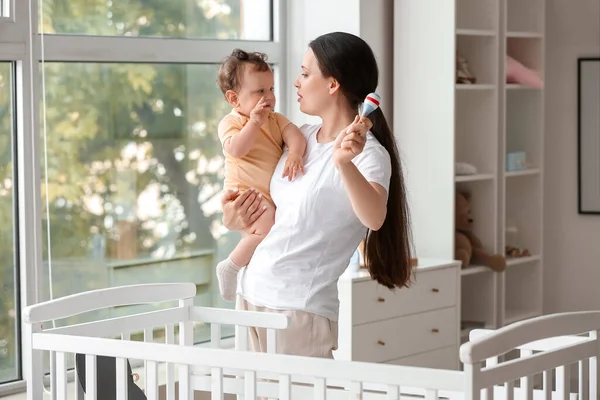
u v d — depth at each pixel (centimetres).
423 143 421
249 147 262
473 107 446
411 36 420
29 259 324
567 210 502
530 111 477
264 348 260
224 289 270
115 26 355
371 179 239
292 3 418
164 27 374
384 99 429
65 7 338
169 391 241
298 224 250
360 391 198
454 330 411
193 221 388
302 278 251
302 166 257
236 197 267
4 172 322
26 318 237
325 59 252
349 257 256
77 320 348
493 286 445
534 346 239
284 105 419
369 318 370
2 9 317
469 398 184
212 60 389
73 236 343
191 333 275
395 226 260
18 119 322
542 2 469
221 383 212
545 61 502
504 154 446
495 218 443
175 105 379
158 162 373
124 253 362
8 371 328
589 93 493
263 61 272
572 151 498
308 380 260
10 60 316
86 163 347
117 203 359
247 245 266
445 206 418
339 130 256
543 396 234
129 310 367
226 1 398
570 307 504
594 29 492
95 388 231
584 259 500
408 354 388
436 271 400
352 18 409
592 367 223
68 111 340
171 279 380
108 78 354
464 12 445
